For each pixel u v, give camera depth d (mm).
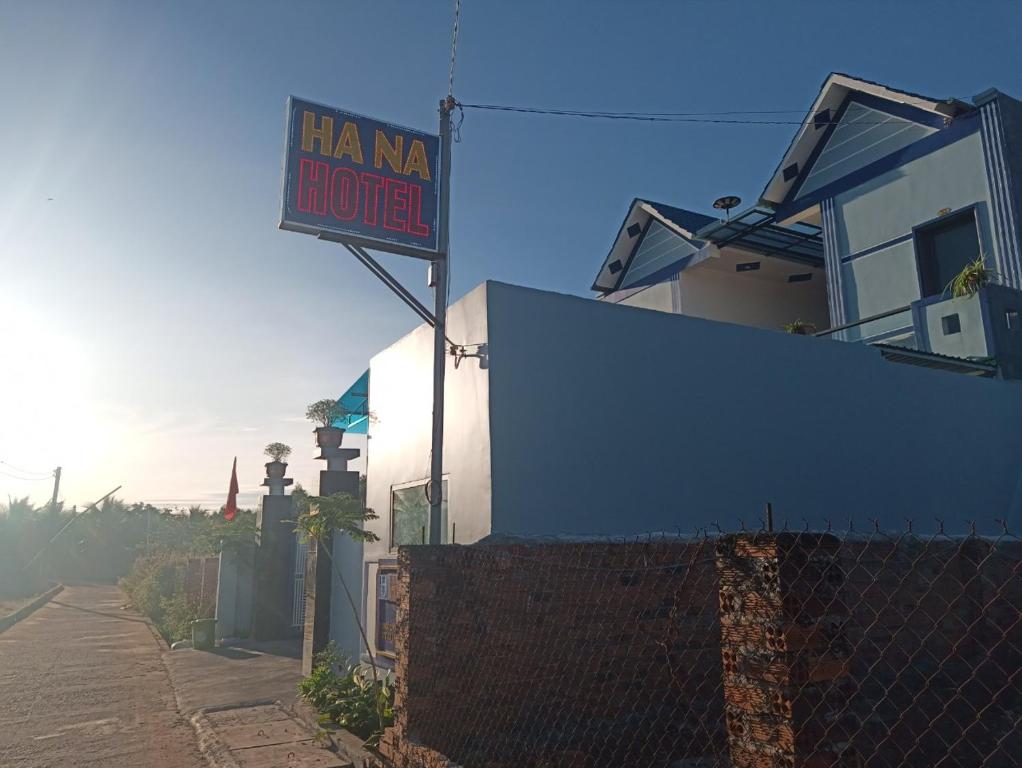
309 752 7695
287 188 8156
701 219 21141
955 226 15422
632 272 22047
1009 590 4691
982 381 11719
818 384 9930
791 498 9258
